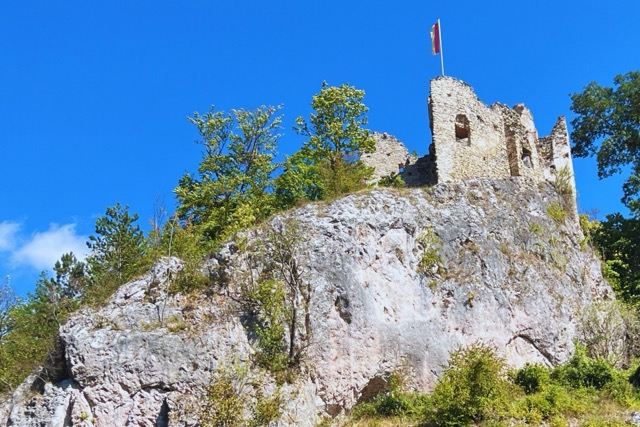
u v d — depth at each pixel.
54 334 35.41
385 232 34.28
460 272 34.72
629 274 45.03
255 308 30.31
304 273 31.58
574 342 35.31
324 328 30.39
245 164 44.78
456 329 33.06
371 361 30.70
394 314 32.31
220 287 31.14
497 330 33.78
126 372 28.09
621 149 49.91
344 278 31.83
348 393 29.92
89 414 27.52
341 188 38.00
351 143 43.66
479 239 36.12
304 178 42.28
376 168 46.78
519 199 39.47
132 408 27.47
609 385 30.12
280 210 38.41
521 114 46.19
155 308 30.27
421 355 31.67
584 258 40.00
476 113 42.72
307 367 29.33
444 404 27.53
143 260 37.84
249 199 41.66
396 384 30.78
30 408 28.19
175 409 27.08
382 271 33.16
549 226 39.25
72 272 44.53
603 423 26.94
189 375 28.02
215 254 32.47
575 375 31.09
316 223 33.41
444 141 40.84
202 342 28.84
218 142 44.97
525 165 43.72
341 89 44.56
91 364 28.22
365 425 28.52
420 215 35.78
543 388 30.06
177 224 38.38
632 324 36.44
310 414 28.33
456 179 40.22
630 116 49.97
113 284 36.53
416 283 33.59
